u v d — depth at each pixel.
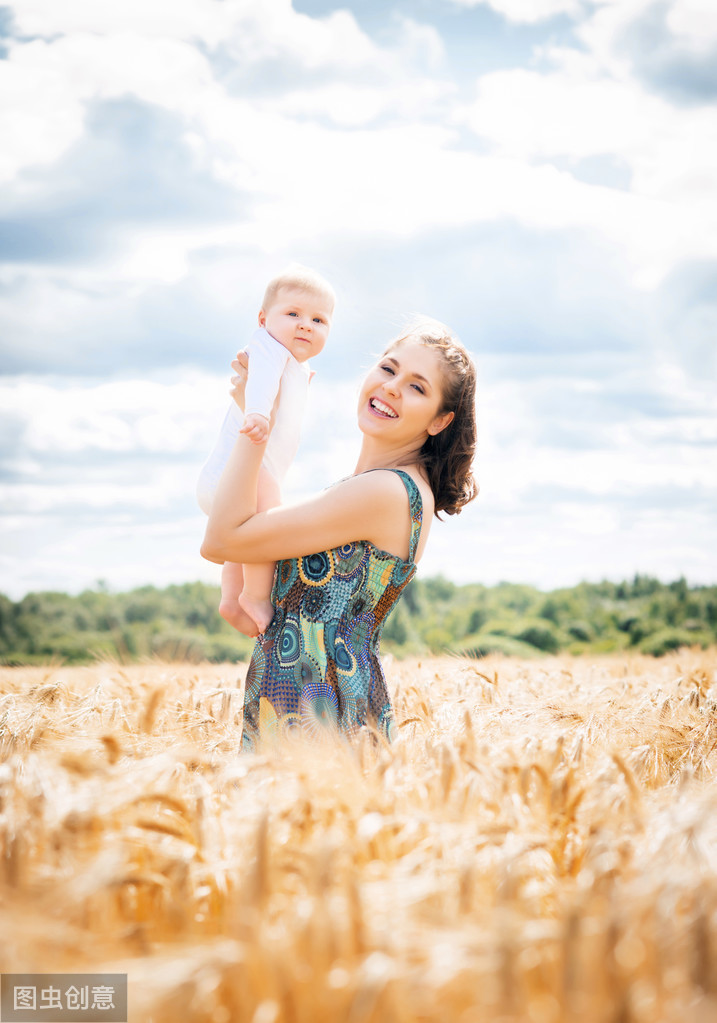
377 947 1.39
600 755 2.58
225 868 1.77
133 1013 1.35
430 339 3.19
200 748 3.12
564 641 45.28
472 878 1.58
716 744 3.26
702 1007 1.23
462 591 74.06
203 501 3.47
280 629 3.03
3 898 1.54
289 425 3.36
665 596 53.78
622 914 1.33
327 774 2.10
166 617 53.59
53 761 2.02
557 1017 1.27
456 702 3.86
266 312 3.52
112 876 1.59
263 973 1.34
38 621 52.28
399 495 2.99
